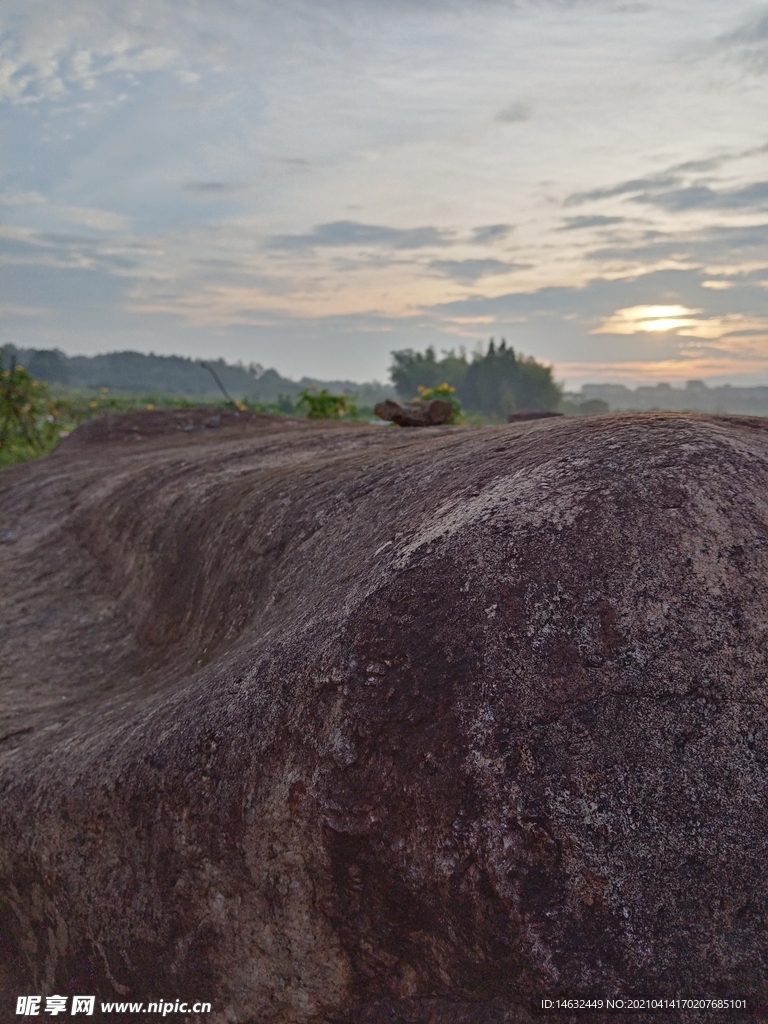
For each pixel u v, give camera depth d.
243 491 3.58
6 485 6.93
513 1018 1.56
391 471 2.86
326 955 1.75
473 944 1.58
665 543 1.75
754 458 1.96
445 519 2.06
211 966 1.90
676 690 1.59
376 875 1.67
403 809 1.64
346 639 1.85
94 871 2.13
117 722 2.44
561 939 1.50
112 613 4.11
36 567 4.99
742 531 1.76
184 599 3.44
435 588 1.83
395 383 64.69
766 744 1.55
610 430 2.21
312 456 4.40
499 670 1.66
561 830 1.52
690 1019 1.43
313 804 1.73
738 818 1.50
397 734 1.69
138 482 5.14
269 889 1.81
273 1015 1.83
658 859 1.50
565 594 1.71
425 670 1.72
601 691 1.61
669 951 1.46
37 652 3.83
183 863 1.95
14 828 2.35
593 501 1.86
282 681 1.92
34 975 2.31
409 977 1.68
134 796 2.07
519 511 1.91
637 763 1.55
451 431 4.37
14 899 2.35
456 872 1.57
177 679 2.72
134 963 2.03
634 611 1.67
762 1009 1.42
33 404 12.93
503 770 1.57
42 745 2.63
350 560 2.28
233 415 8.52
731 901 1.47
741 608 1.67
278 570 2.71
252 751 1.88
